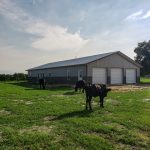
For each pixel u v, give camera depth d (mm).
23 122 9531
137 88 27438
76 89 22500
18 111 11789
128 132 8148
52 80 43188
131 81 38406
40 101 15711
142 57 78062
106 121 9789
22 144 6984
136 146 6977
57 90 24797
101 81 34906
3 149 6570
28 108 12656
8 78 58469
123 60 37531
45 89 26531
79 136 7656
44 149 6633
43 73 47531
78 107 13031
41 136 7598
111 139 7535
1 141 7215
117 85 33688
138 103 14711
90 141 7188
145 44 77750
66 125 9016
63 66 38250
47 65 50188
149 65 75938
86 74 33344
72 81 36438
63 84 37781
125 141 7285
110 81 35875
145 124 9203
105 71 35406
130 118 10227
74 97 18062
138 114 11156
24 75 61094
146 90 24547
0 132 8148
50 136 7633
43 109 12336
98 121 9664
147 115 10938
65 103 14609
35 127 8844
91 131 8344
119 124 9359
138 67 39281
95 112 11672
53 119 10141
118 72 37000
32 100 16312
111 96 18516
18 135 7746
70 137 7613
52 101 15664
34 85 35875
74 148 6668
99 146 6820
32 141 7164
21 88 28031
